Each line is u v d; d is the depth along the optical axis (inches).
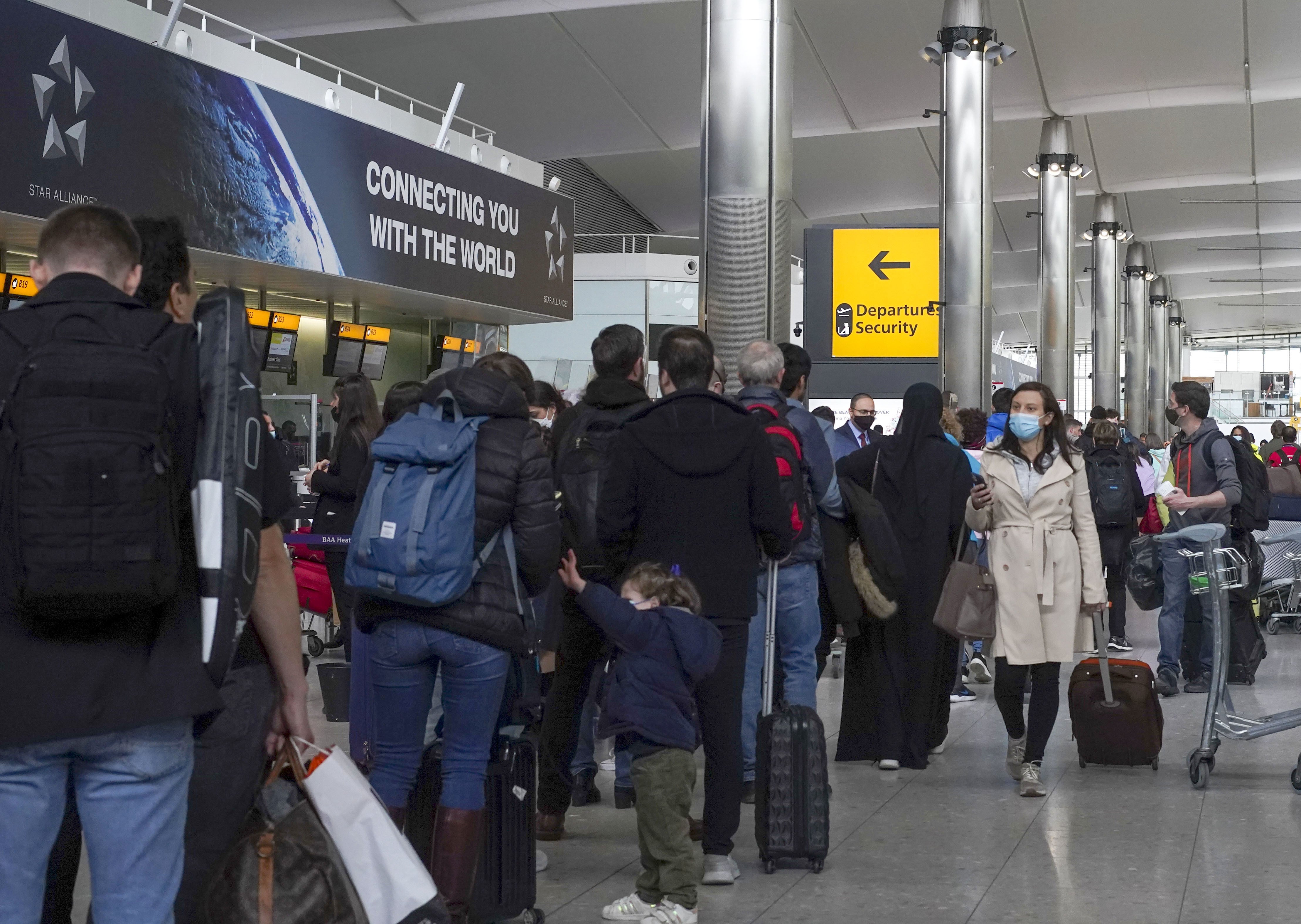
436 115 1205.1
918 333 633.6
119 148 443.8
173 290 113.4
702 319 454.0
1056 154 1396.4
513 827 161.6
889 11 1095.0
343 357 671.1
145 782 95.0
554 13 1024.2
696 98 1200.2
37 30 411.5
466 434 146.3
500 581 149.2
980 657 394.6
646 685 168.2
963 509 265.3
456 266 650.8
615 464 182.9
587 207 1505.9
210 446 97.1
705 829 188.1
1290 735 305.1
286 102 530.3
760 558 196.2
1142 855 204.4
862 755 267.1
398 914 111.9
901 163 1535.4
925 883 189.8
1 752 91.4
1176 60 1232.2
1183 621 360.5
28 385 90.7
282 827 111.0
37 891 95.0
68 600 88.6
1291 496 478.9
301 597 400.5
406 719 152.3
